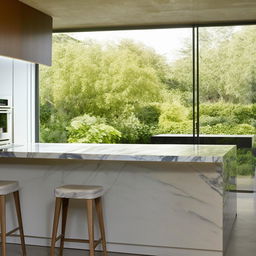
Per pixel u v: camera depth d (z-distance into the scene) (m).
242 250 4.03
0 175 4.30
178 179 3.87
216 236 3.80
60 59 7.43
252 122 6.80
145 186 3.95
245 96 6.82
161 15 6.38
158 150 4.01
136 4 5.72
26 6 5.33
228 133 6.88
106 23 6.92
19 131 6.79
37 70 7.47
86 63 7.34
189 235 3.86
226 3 5.67
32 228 4.24
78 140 7.38
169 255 3.91
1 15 4.75
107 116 7.29
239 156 6.86
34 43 5.52
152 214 3.94
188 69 6.99
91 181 4.07
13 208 4.30
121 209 4.00
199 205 3.82
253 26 6.76
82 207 4.10
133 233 3.98
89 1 5.50
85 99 7.35
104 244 3.74
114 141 7.27
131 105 7.18
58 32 7.40
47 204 4.19
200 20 6.70
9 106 6.42
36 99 7.44
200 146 4.55
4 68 6.40
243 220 5.12
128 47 7.18
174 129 7.04
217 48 6.89
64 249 4.13
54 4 5.54
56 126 7.45
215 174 3.78
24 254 3.95
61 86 7.43
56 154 3.77
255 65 6.78
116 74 7.23
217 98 6.91
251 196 6.62
